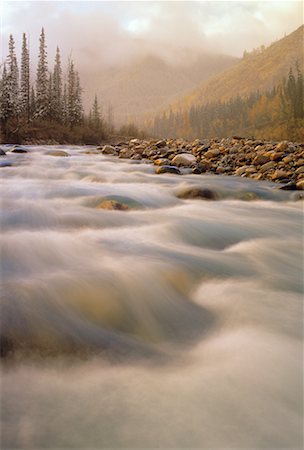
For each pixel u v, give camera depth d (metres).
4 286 2.97
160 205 7.18
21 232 4.86
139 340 2.52
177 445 1.55
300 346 2.36
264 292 3.23
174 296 3.14
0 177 10.32
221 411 1.75
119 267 3.51
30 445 1.54
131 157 16.78
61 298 2.83
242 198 8.22
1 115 45.44
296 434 1.61
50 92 59.72
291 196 8.30
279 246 4.75
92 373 2.11
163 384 1.98
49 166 13.09
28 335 2.41
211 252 4.37
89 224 5.41
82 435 1.61
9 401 1.84
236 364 2.16
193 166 13.20
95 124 58.28
